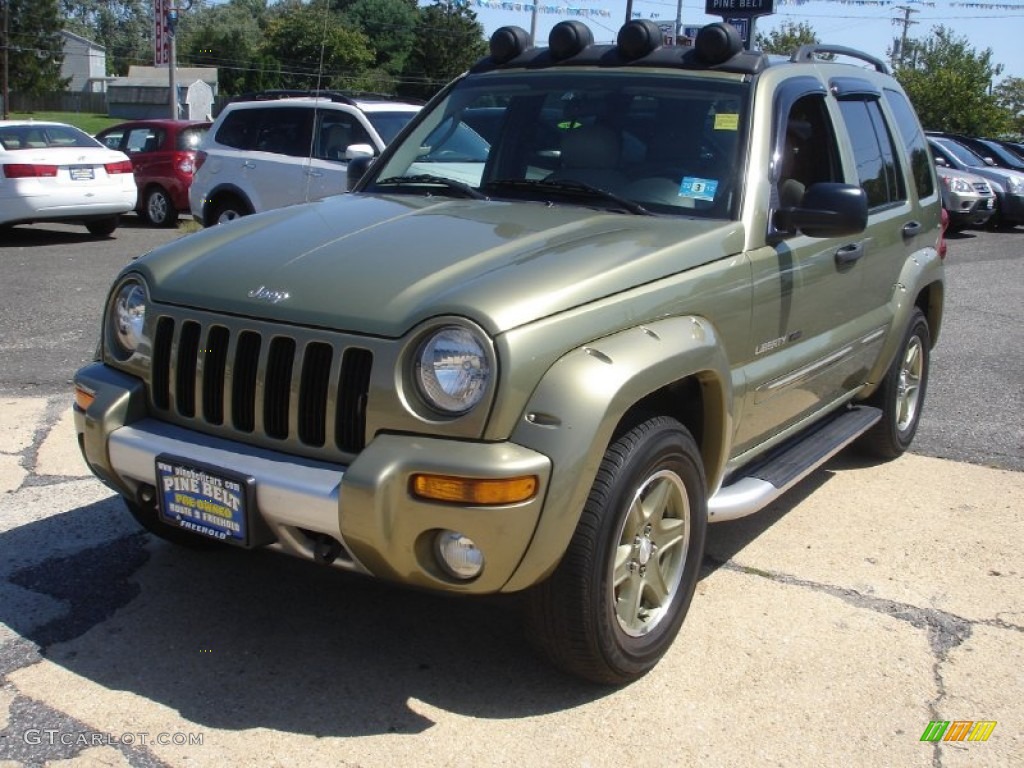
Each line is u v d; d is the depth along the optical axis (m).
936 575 4.37
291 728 3.17
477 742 3.12
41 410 6.17
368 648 3.64
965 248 16.17
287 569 4.23
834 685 3.51
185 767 2.96
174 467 3.25
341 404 3.07
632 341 3.19
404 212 3.87
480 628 3.80
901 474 5.62
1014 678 3.60
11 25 73.88
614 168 4.16
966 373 7.88
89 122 58.88
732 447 3.90
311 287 3.23
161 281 3.52
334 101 11.16
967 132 41.53
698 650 3.70
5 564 4.18
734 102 4.14
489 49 4.88
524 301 3.02
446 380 2.93
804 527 4.85
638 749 3.12
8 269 11.41
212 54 58.03
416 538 2.95
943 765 3.11
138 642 3.63
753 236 3.88
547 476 2.90
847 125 4.88
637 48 4.45
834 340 4.62
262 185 11.46
